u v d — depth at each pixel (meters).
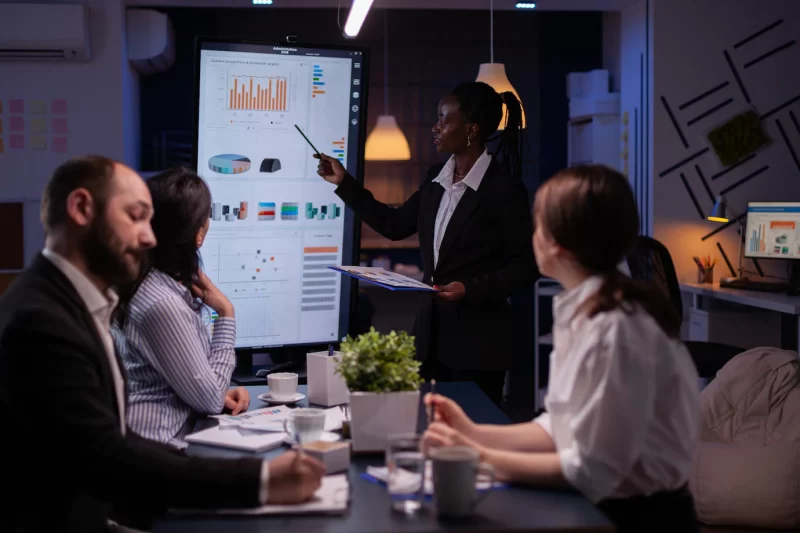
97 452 1.30
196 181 2.04
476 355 2.75
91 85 5.55
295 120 3.03
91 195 1.40
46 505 1.34
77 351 1.34
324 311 3.14
